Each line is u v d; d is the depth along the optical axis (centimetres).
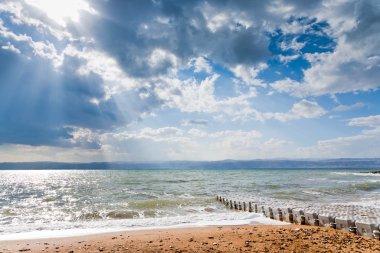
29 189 7594
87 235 1684
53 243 1446
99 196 4766
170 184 7756
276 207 2336
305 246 1254
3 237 1655
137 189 6094
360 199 3712
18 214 2928
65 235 1705
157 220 2275
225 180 9750
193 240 1415
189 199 3881
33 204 3959
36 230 1898
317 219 1908
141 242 1391
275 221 2203
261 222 2166
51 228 1973
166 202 3491
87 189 6656
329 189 5312
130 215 2655
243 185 6938
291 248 1224
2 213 3011
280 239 1388
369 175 13275
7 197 5256
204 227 1930
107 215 2675
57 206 3609
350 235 1515
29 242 1485
